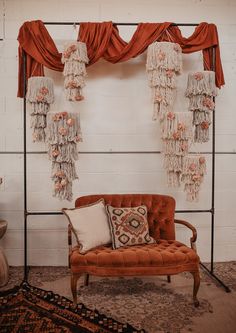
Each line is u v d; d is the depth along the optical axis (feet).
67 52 8.99
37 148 10.95
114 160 11.14
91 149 11.07
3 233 9.68
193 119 9.48
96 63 10.96
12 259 11.04
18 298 8.55
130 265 7.75
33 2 10.77
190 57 11.10
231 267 10.87
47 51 9.46
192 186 9.04
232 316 7.62
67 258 11.15
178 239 11.31
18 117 10.91
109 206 9.16
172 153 8.94
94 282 9.53
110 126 11.08
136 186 11.21
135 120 11.10
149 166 11.19
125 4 10.93
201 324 7.27
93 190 11.13
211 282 9.60
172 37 9.61
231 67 11.23
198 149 11.21
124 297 8.58
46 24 9.87
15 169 10.97
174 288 9.12
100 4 10.89
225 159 11.31
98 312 7.80
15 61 10.84
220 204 11.38
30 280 9.77
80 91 9.32
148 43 9.45
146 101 11.07
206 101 9.29
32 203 11.02
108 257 7.83
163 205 9.57
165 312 7.80
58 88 10.86
